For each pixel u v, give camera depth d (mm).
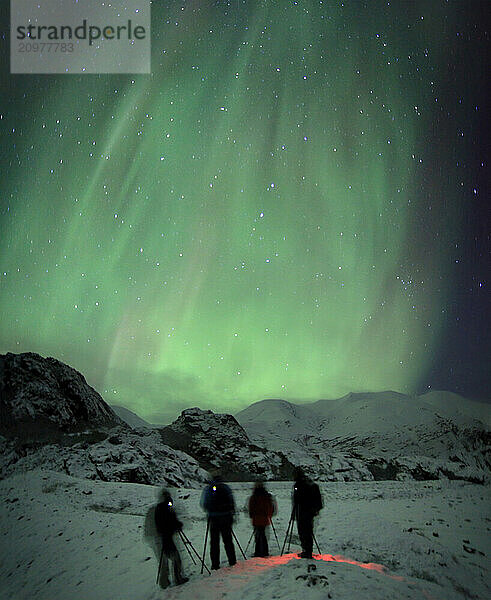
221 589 8875
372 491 27375
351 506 20750
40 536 16547
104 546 14211
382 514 19547
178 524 10289
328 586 8141
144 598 9836
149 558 12375
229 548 10430
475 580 12570
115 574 11906
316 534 14242
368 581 8578
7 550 16312
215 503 10570
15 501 21375
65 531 16469
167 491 10508
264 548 11055
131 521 16969
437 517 19547
